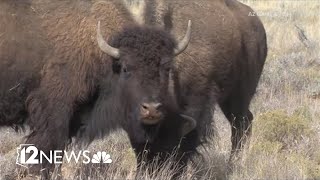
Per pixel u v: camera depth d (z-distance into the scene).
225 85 14.20
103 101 11.85
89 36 11.78
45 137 11.62
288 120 15.32
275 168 12.68
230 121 15.29
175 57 12.02
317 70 24.03
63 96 11.58
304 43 28.22
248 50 15.01
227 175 12.86
